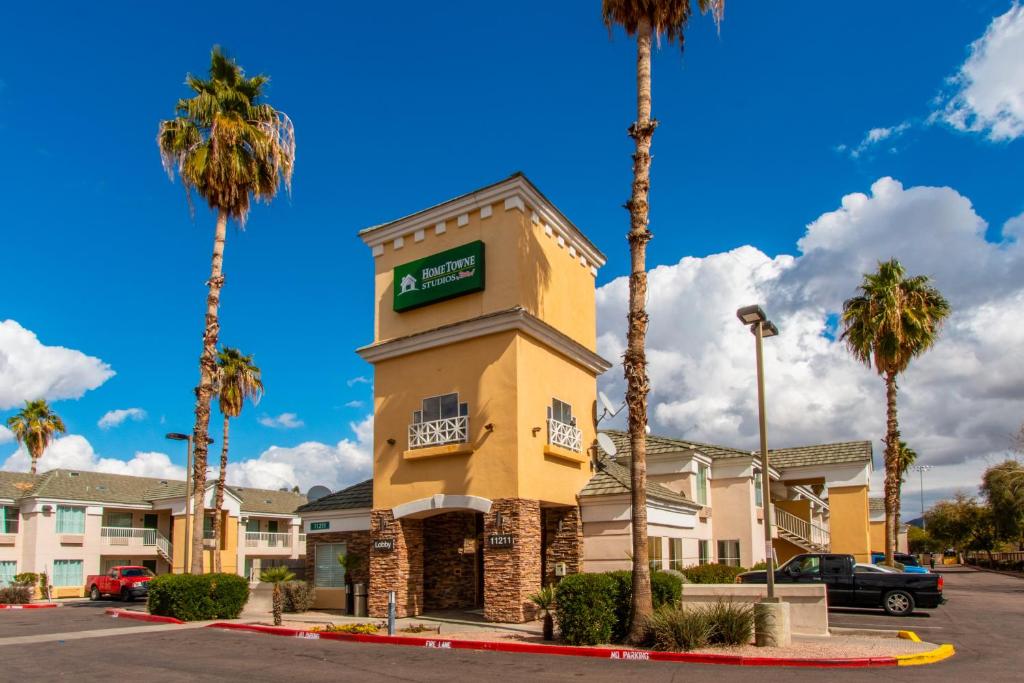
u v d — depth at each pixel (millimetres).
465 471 21438
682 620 14438
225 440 40688
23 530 43969
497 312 21375
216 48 25391
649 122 17406
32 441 54812
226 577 23484
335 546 25656
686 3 18078
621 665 13305
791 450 35969
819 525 46750
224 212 25344
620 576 16406
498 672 12695
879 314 32562
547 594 16203
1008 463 55125
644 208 17141
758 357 16109
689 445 29781
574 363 24625
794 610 16641
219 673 12930
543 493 21422
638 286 16797
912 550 106312
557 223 24312
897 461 32719
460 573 23641
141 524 49281
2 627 22125
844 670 12438
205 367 24438
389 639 17047
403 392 23469
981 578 49625
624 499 22328
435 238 23781
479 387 21688
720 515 30531
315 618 22328
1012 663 13234
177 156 24953
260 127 25703
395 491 22875
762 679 11594
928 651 13938
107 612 26250
